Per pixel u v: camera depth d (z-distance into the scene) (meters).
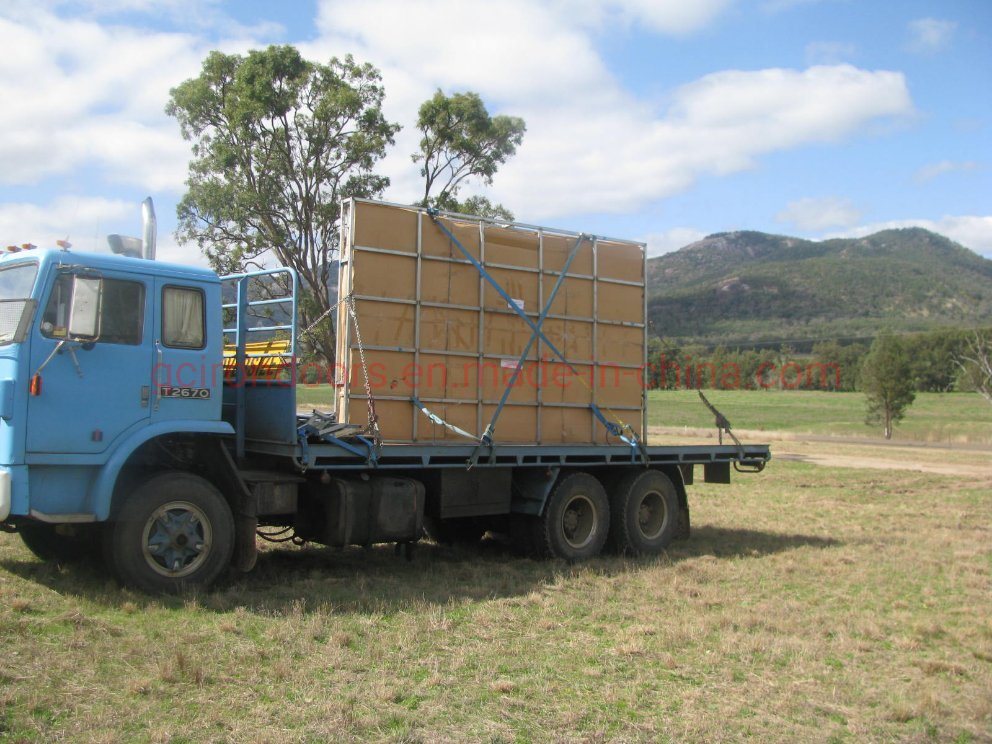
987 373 51.66
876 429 45.66
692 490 17.86
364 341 8.12
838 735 4.75
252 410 8.04
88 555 7.61
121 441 6.64
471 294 8.88
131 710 4.44
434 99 22.64
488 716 4.70
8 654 5.03
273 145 20.69
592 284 9.88
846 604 7.81
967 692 5.57
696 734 4.61
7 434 6.22
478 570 8.54
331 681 5.06
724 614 7.09
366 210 8.20
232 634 5.78
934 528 12.93
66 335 6.40
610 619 6.95
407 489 8.20
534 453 9.11
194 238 21.30
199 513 6.93
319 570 8.28
